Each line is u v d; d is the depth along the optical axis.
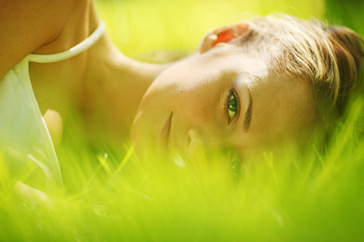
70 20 1.00
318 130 0.97
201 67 1.00
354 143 0.97
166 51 1.28
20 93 0.97
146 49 1.37
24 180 0.92
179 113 0.98
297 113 0.96
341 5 1.36
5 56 0.96
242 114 0.95
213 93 0.98
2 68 0.96
